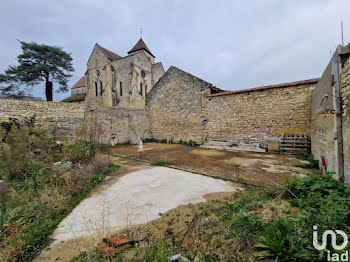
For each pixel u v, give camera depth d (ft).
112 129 38.88
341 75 10.98
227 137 35.09
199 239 6.97
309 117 26.63
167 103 44.57
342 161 11.00
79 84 114.01
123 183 14.78
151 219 9.20
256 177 14.93
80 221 9.23
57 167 16.55
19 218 9.16
